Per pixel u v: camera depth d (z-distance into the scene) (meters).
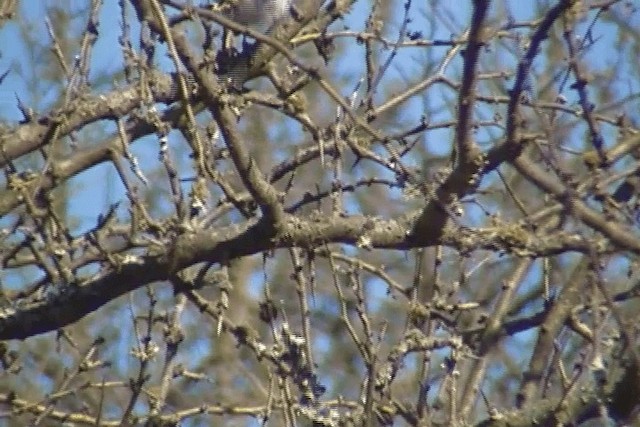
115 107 9.32
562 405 8.84
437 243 8.54
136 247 8.93
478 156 7.99
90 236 9.01
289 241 8.58
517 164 7.96
